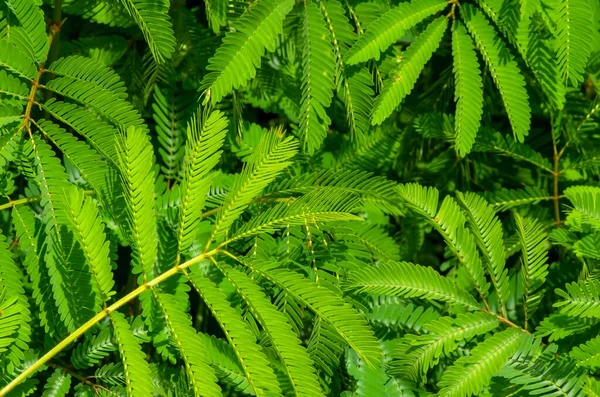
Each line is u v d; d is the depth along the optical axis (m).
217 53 0.60
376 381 0.61
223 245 0.58
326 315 0.58
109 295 0.58
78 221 0.57
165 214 0.62
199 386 0.57
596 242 0.61
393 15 0.61
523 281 0.61
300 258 0.61
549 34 0.61
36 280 0.60
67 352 0.63
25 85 0.60
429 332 0.62
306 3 0.61
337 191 0.60
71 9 0.64
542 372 0.59
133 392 0.56
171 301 0.57
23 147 0.59
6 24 0.60
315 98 0.61
